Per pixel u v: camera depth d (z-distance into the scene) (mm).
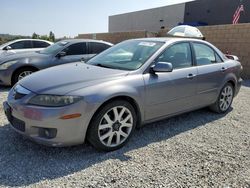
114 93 3328
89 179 2816
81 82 3318
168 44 4266
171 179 2902
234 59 5945
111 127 3441
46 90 3145
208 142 3939
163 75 3975
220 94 5191
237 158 3473
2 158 3156
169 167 3148
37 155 3270
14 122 3354
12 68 6785
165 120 4812
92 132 3268
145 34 16047
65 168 3010
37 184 2686
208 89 4816
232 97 5582
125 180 2838
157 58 4012
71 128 3084
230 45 11359
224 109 5391
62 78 3441
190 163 3270
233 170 3164
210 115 5258
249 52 10570
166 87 3977
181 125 4605
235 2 22500
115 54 4449
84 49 7938
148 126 4465
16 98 3318
